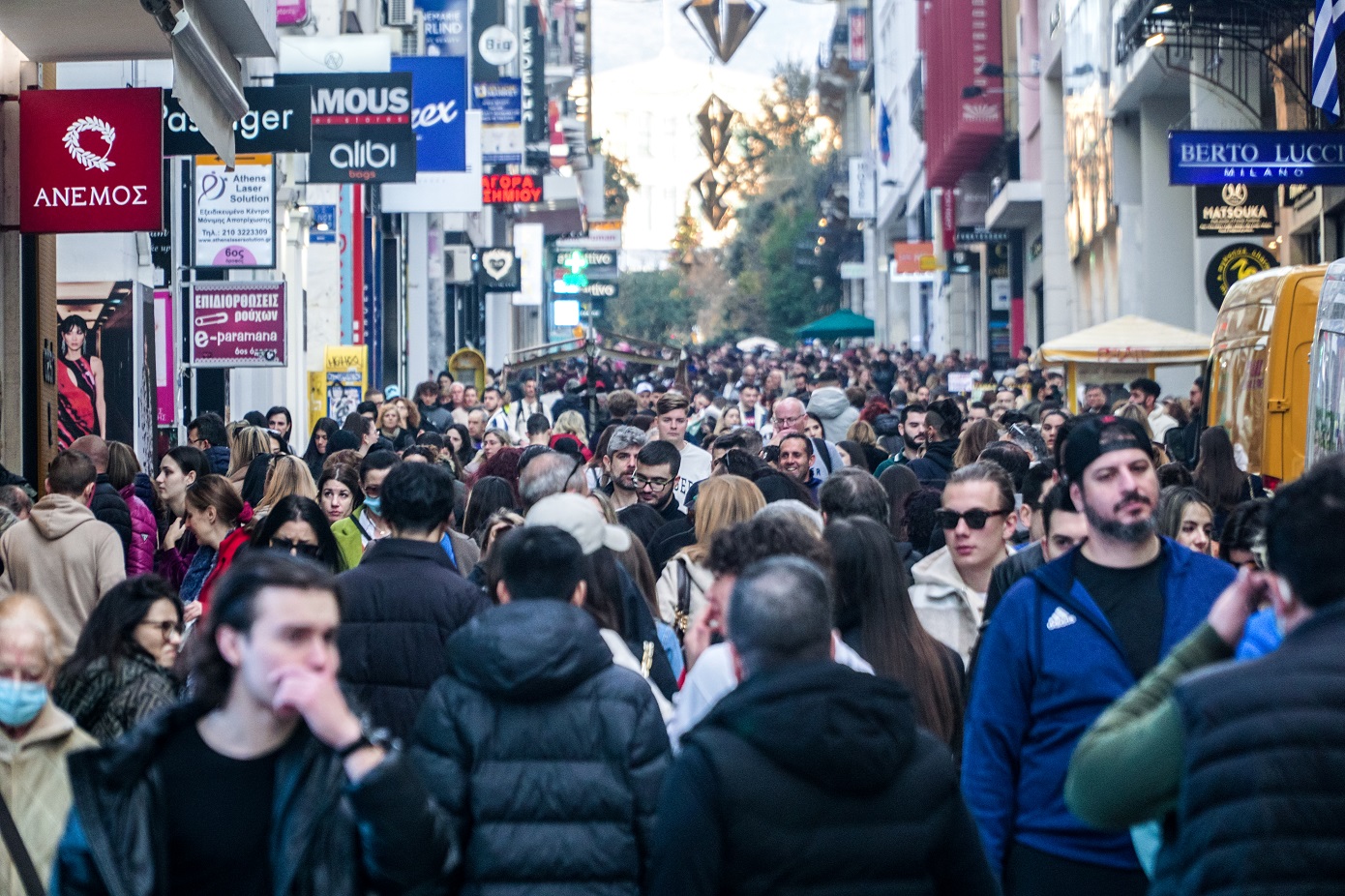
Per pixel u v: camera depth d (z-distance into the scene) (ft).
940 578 61.26
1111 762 31.81
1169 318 336.29
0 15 110.52
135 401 149.89
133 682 48.55
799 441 101.81
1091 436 44.70
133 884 31.37
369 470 84.58
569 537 44.19
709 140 446.19
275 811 32.09
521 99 412.36
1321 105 160.97
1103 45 353.72
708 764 33.50
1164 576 44.98
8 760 41.75
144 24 113.29
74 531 77.20
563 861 40.19
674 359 295.07
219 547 78.64
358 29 325.01
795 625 34.63
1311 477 30.48
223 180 178.60
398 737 50.78
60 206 113.39
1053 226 446.19
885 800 33.68
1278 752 28.32
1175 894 29.71
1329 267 122.52
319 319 298.56
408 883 31.68
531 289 583.17
